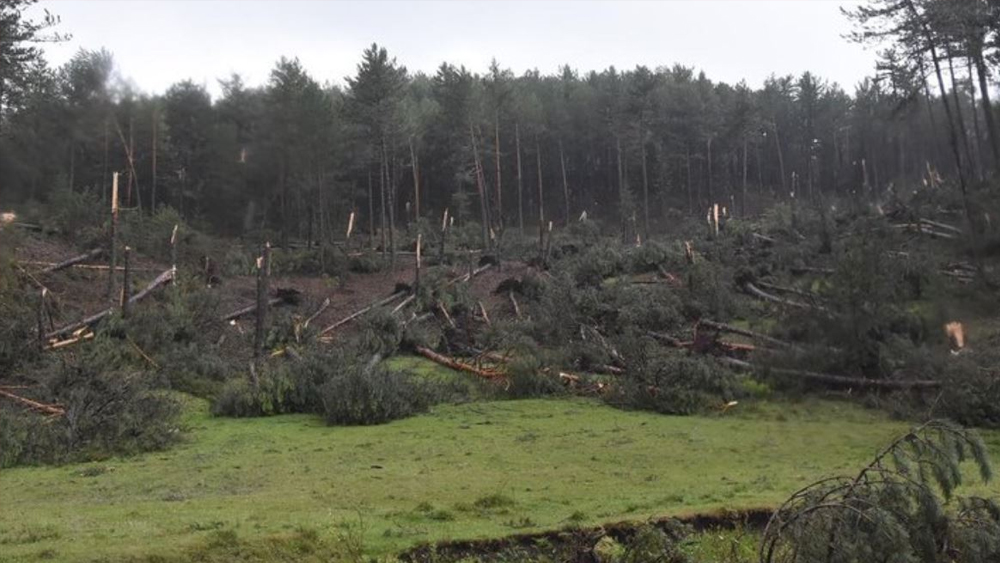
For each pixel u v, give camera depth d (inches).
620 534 261.9
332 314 904.3
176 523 262.2
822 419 488.7
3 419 438.9
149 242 997.8
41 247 917.8
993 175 847.7
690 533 266.2
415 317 836.6
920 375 519.8
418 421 526.9
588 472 365.1
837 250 687.7
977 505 209.9
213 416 562.9
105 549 227.5
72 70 916.6
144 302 820.6
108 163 1059.9
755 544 256.2
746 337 680.4
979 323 547.2
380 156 1418.6
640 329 698.2
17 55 860.6
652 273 965.8
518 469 373.1
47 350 634.8
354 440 464.1
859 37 985.5
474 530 260.5
